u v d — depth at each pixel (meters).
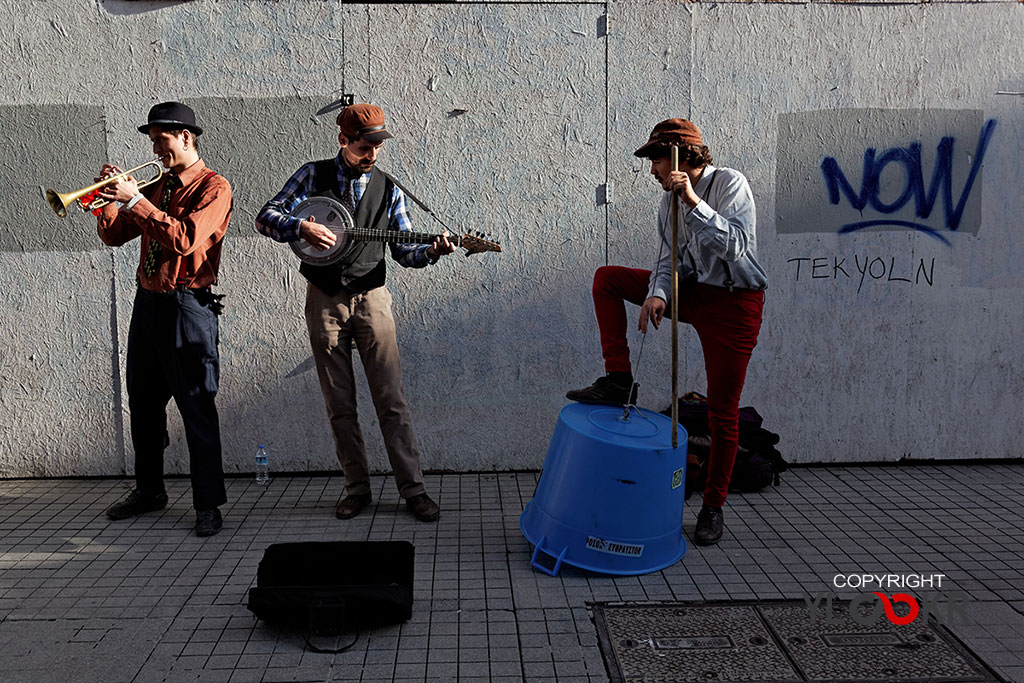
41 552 3.95
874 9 4.94
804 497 4.73
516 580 3.68
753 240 3.86
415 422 5.06
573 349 5.05
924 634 3.22
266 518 4.39
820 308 5.12
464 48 4.85
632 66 4.90
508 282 5.00
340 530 4.23
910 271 5.12
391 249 4.39
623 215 4.98
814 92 4.98
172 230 3.88
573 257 5.00
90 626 3.27
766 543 4.09
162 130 4.02
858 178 5.04
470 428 5.09
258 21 4.77
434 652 3.09
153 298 4.11
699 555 3.95
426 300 4.98
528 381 5.07
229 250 4.88
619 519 3.70
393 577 3.41
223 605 3.45
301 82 4.80
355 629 3.20
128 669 2.97
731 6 4.89
